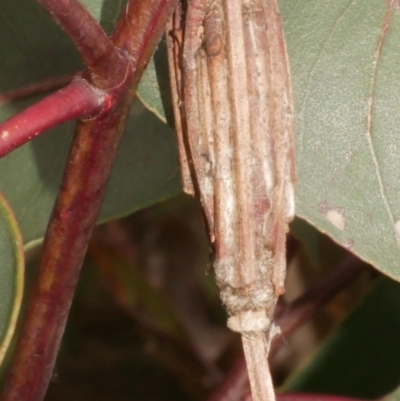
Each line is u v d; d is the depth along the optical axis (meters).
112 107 0.18
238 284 0.18
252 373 0.18
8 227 0.20
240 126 0.18
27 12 0.22
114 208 0.23
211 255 0.19
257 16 0.18
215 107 0.18
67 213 0.18
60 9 0.17
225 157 0.18
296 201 0.20
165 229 0.34
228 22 0.18
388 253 0.20
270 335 0.19
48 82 0.22
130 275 0.31
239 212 0.18
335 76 0.20
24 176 0.23
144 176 0.23
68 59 0.22
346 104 0.20
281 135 0.18
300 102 0.20
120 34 0.18
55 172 0.23
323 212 0.20
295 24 0.20
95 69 0.17
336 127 0.20
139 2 0.18
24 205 0.23
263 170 0.18
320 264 0.25
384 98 0.20
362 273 0.25
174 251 0.34
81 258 0.18
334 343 0.24
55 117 0.17
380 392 0.23
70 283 0.19
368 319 0.23
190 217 0.34
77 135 0.18
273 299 0.18
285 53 0.18
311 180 0.20
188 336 0.32
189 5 0.18
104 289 0.34
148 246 0.34
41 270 0.18
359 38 0.20
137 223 0.33
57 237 0.18
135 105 0.23
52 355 0.19
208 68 0.18
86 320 0.34
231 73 0.18
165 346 0.33
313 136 0.20
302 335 0.30
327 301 0.25
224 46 0.18
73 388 0.34
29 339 0.19
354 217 0.20
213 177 0.18
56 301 0.19
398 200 0.20
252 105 0.18
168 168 0.23
